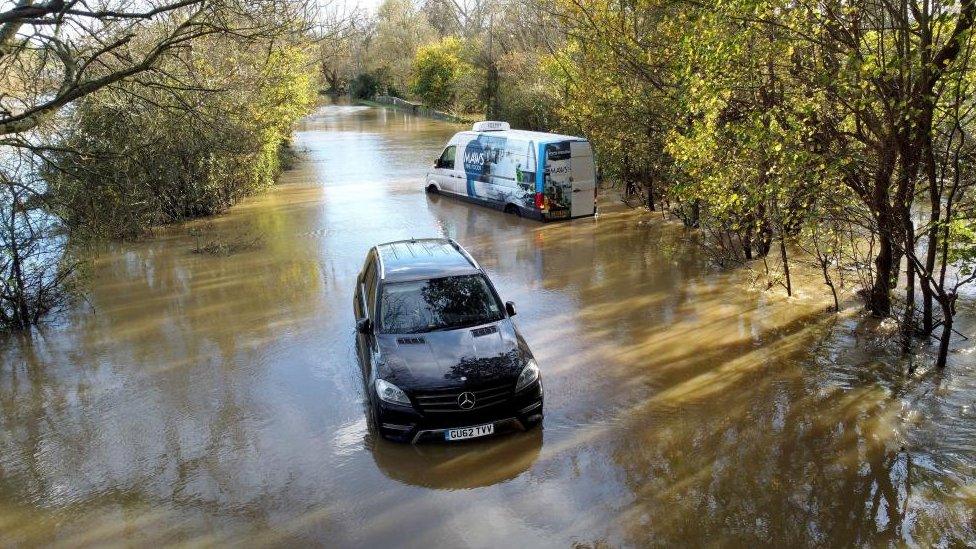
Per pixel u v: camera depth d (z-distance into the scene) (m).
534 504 5.86
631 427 7.11
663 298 11.24
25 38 9.52
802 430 6.93
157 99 12.31
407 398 6.69
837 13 8.15
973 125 8.45
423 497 6.00
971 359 8.45
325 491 6.14
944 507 5.67
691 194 10.32
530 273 12.96
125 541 5.57
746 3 7.49
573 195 17.42
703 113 10.68
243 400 8.01
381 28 71.69
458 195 20.27
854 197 9.35
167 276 13.37
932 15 7.27
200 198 18.53
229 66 16.77
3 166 11.32
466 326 7.61
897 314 9.78
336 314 10.86
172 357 9.41
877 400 7.51
